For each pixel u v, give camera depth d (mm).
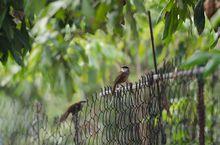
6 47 8797
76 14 7199
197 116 9867
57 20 9547
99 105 9344
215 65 4383
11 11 8523
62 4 8383
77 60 12898
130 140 8453
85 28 8883
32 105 11578
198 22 7648
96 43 14883
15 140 11945
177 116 9805
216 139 10383
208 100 10492
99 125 9258
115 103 8531
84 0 5629
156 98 8766
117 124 8555
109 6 5910
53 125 11258
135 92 8547
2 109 13055
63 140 10414
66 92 13492
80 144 8812
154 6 11078
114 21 6875
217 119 10602
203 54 4430
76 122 8945
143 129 8539
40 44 12750
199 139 9539
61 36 12516
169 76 9117
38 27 12180
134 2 7441
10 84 15539
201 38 12227
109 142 8500
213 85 10500
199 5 7586
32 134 11328
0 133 12164
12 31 8414
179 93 9922
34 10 6988
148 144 8531
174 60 12812
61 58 12719
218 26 6664
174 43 13461
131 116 8469
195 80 10000
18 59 8953
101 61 15242
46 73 12961
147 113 8586
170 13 7820
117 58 15508
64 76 12789
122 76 8445
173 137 9734
